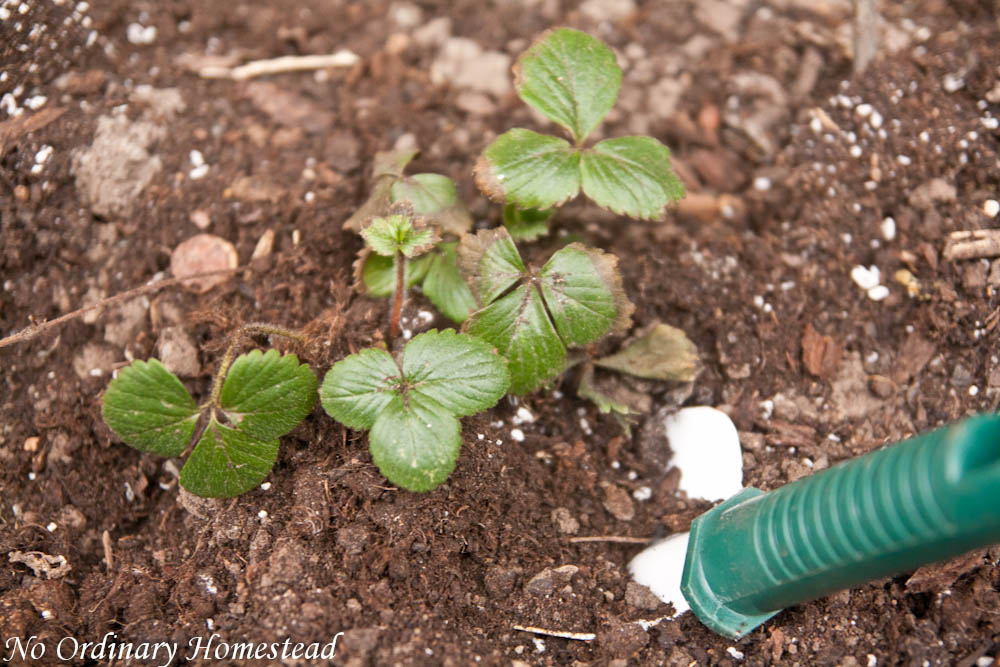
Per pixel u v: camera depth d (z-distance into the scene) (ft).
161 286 1.93
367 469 1.83
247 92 2.13
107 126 2.03
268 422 1.79
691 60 2.21
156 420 1.78
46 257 1.97
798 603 1.75
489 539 1.85
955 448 1.57
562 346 1.84
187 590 1.80
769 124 2.14
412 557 1.81
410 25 2.24
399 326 1.90
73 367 1.94
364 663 1.74
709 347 1.98
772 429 1.94
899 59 2.11
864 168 2.05
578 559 1.87
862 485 1.63
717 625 1.78
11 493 1.89
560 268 1.84
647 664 1.79
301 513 1.82
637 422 1.94
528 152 1.87
